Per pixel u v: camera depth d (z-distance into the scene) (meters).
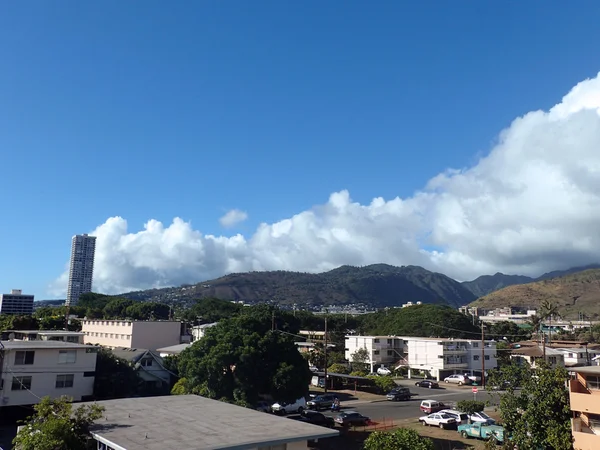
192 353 40.16
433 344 82.56
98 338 84.12
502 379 27.41
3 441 33.38
